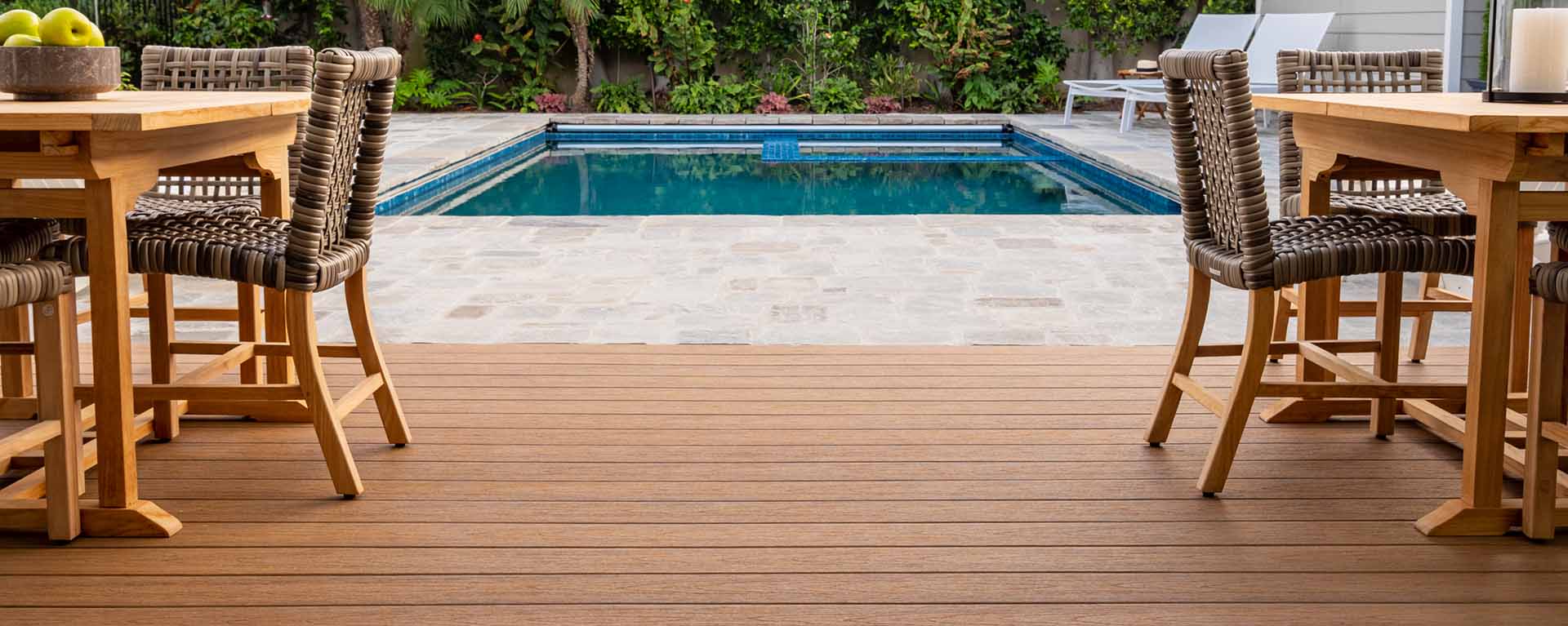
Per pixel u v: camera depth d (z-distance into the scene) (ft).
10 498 7.36
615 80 46.98
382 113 8.52
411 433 9.18
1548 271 6.89
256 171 9.48
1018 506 7.76
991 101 44.11
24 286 6.70
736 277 15.46
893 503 7.81
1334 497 7.92
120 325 7.10
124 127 6.40
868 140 40.24
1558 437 6.88
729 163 33.42
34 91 7.58
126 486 7.24
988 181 29.60
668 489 8.04
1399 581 6.66
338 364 11.14
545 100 44.11
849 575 6.76
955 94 45.50
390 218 20.62
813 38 44.65
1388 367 9.07
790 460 8.62
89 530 7.22
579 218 20.66
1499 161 6.74
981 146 37.88
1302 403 9.54
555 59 46.73
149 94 8.87
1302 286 9.56
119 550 7.03
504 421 9.48
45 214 6.97
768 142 39.37
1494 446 7.21
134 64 41.75
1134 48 45.32
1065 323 12.89
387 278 15.37
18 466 8.40
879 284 15.02
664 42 44.88
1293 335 13.44
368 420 9.56
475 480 8.20
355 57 7.72
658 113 44.39
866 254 17.17
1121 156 28.27
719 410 9.80
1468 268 7.79
